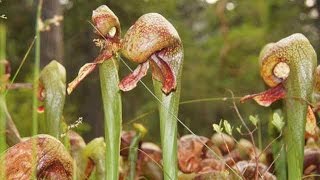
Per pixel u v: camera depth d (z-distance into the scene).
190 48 3.72
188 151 1.14
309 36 2.80
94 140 1.01
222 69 3.19
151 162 1.15
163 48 0.81
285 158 1.03
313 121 0.91
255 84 3.10
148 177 1.15
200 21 4.26
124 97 3.44
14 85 0.94
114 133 0.83
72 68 3.67
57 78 0.95
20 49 2.86
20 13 2.87
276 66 0.84
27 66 2.81
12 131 1.01
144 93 3.45
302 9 2.77
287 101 0.84
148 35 0.80
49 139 0.80
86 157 1.00
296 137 0.83
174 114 0.83
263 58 0.84
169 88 0.81
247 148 1.20
